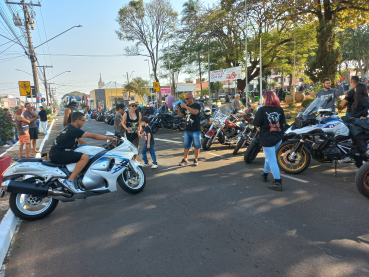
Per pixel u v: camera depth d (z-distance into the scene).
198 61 23.81
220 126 8.11
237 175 5.73
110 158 4.49
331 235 3.18
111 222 3.81
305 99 19.27
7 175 3.92
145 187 5.25
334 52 15.60
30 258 3.03
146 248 3.08
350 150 5.07
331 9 16.16
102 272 2.69
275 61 25.23
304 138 5.41
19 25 19.17
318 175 5.51
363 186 4.16
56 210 4.40
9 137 10.02
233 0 21.00
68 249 3.17
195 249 3.01
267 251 2.90
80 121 4.30
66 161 4.18
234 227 3.47
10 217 3.93
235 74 15.61
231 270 2.61
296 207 3.99
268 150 4.70
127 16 27.19
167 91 30.47
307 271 2.55
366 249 2.87
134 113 6.67
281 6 18.81
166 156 8.02
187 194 4.74
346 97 6.57
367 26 33.84
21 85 15.38
